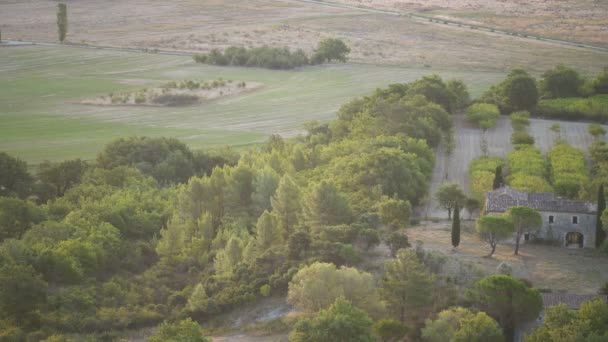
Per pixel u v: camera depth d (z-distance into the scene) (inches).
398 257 7047.2
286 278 7554.1
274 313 7244.1
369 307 6609.3
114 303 7780.5
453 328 6205.7
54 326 7185.0
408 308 6688.0
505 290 6486.2
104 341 7022.6
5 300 7145.7
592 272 7751.0
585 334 5782.5
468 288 7007.9
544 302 6712.6
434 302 6781.5
